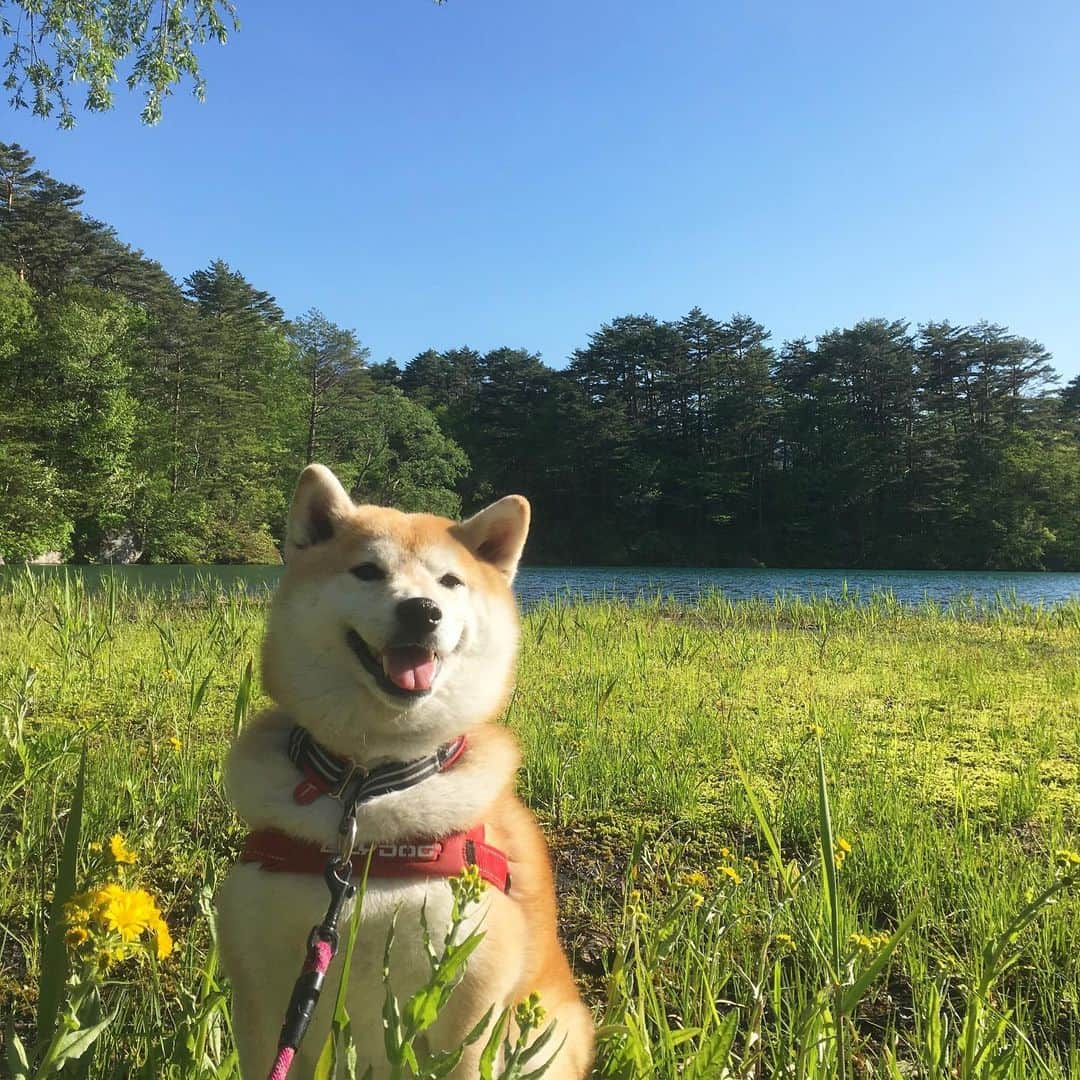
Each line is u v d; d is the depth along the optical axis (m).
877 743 1.81
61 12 3.01
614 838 1.30
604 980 0.92
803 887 1.01
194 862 1.10
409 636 0.70
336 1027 0.53
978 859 1.14
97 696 2.00
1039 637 3.90
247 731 0.75
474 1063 0.65
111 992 0.84
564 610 4.50
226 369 16.38
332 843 0.66
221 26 3.16
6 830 1.17
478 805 0.69
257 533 14.60
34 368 12.14
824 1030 0.71
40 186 19.23
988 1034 0.72
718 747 1.71
